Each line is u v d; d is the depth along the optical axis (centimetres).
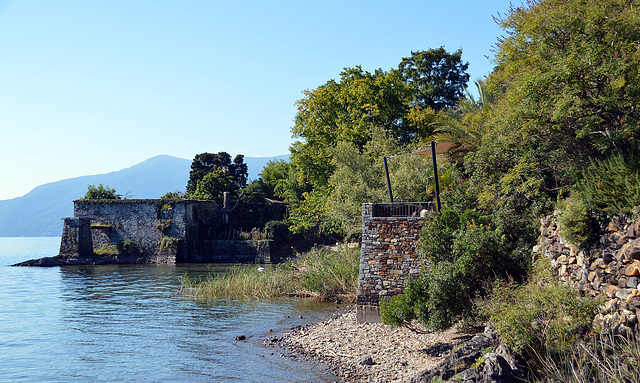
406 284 1642
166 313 2547
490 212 1738
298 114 5653
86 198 6638
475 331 1627
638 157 1023
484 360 1013
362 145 4541
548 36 1248
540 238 1453
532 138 1500
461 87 5794
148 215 5875
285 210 6888
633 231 934
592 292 1066
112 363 1645
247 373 1481
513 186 1616
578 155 1357
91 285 3794
